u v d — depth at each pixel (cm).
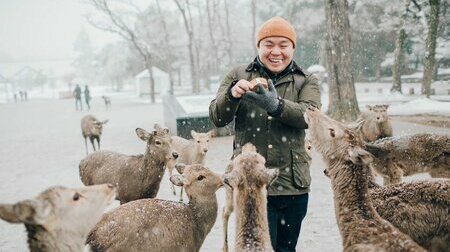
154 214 407
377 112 936
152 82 4247
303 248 586
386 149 676
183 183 437
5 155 1470
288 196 386
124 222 390
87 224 322
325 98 3112
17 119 3041
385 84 4322
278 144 381
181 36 5984
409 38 4062
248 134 387
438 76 4038
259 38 387
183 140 1033
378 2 3462
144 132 600
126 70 6838
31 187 994
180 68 6619
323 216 708
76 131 2103
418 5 2878
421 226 385
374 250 308
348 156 341
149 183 602
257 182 320
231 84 368
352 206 336
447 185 389
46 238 303
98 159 652
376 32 3994
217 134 1595
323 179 937
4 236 679
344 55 1734
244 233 310
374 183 439
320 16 4553
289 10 4725
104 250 380
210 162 1156
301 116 364
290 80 387
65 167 1209
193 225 433
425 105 2152
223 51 5775
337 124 356
